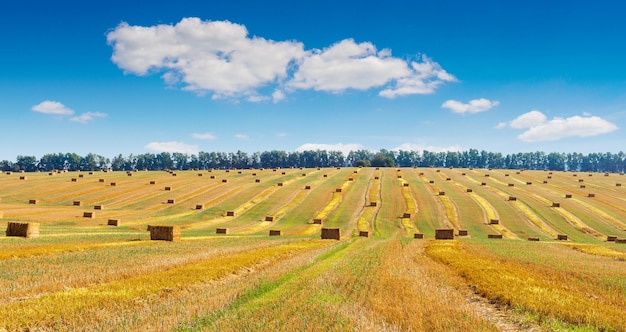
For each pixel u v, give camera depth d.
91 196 96.50
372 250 41.88
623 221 80.50
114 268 25.38
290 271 26.41
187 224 72.75
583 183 127.69
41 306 16.17
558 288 22.50
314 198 99.31
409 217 83.12
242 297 18.70
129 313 15.71
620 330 15.21
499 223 79.12
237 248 39.09
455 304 18.55
